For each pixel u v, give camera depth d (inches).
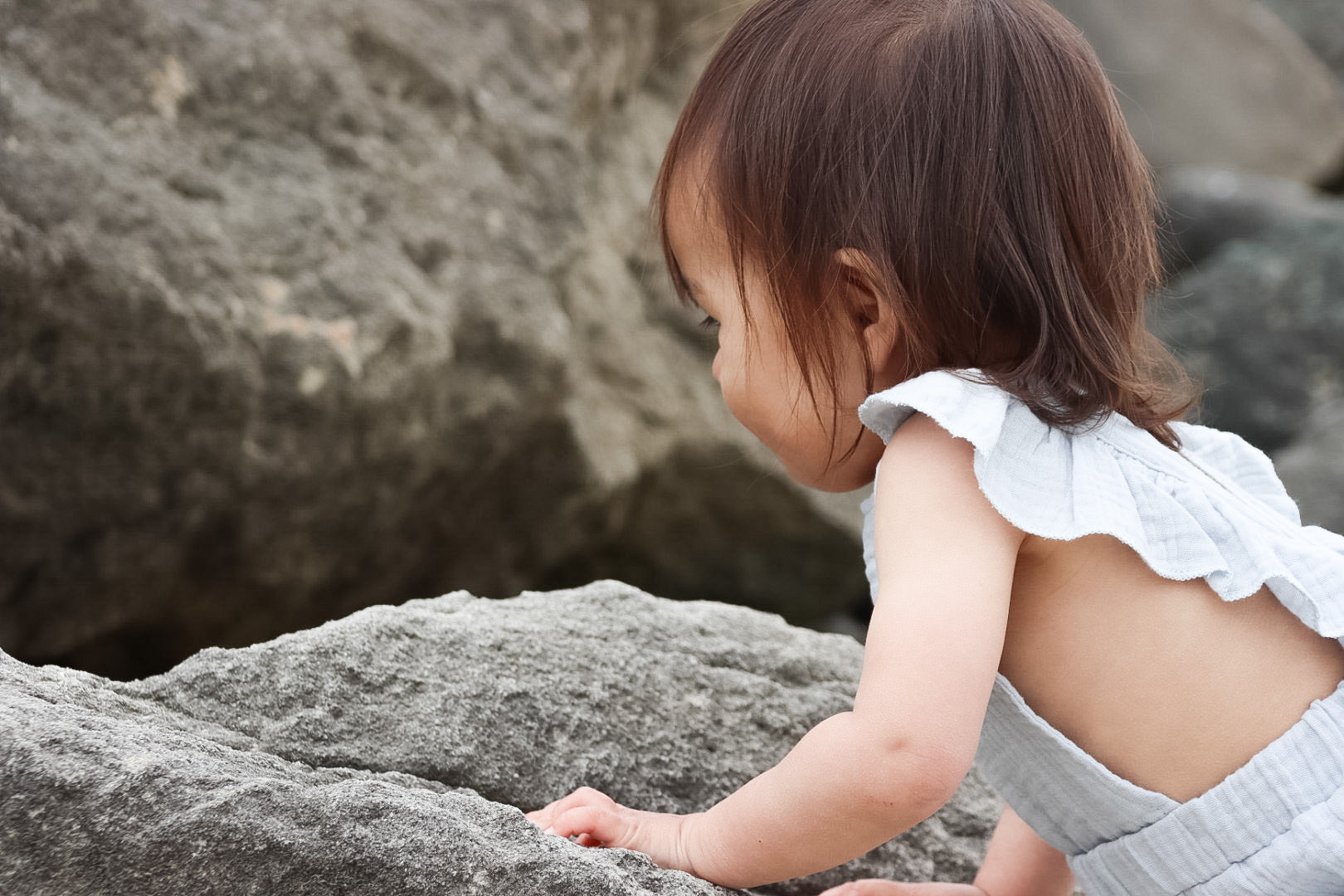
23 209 75.3
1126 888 41.4
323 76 98.8
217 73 92.1
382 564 102.3
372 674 44.4
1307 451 166.1
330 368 88.7
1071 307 40.7
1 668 38.4
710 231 44.1
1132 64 323.9
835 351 42.5
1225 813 38.8
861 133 40.6
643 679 48.9
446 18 112.6
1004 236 40.1
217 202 88.6
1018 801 43.3
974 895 46.8
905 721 35.7
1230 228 241.0
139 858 30.9
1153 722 39.6
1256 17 335.3
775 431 44.8
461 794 38.9
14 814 30.5
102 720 35.0
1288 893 38.2
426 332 95.3
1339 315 202.5
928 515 37.9
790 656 53.7
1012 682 40.9
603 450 117.6
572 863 34.1
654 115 154.0
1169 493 40.8
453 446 100.7
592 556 131.7
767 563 140.9
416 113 105.2
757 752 48.4
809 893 45.8
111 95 85.1
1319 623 39.3
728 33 45.3
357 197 97.0
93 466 81.0
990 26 41.5
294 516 91.5
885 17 42.4
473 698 45.1
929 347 40.8
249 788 32.4
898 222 40.1
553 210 111.3
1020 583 40.1
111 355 79.1
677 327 140.7
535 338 103.0
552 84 118.0
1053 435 40.2
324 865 31.9
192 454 84.3
